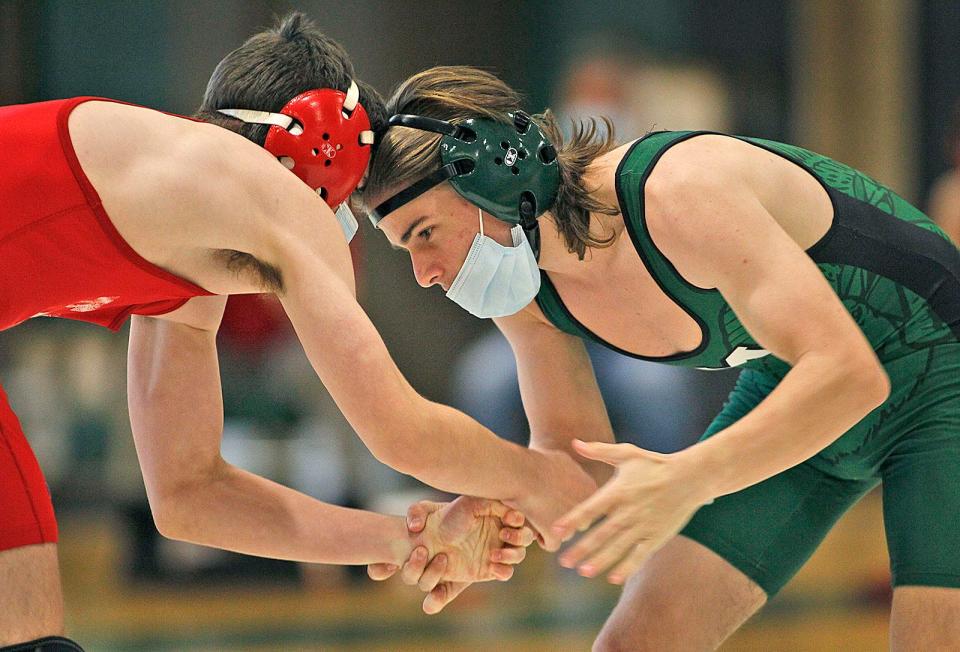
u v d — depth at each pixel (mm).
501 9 34188
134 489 23578
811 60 35281
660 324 8453
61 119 7102
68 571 21641
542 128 8289
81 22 30109
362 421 7160
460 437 7785
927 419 8422
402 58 33469
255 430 22750
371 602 20484
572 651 17000
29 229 6992
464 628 18562
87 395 24438
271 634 17938
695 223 7531
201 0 31031
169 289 7434
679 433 21438
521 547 8992
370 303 31984
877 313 8414
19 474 7152
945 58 35625
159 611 19484
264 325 23719
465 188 7852
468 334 33188
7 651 6867
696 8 34844
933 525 8156
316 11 32344
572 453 9352
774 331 7156
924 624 8023
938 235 8828
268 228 7152
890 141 35500
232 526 8781
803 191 8219
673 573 9031
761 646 17438
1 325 7270
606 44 34000
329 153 7496
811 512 9242
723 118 34312
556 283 8703
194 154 7117
